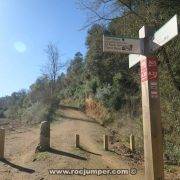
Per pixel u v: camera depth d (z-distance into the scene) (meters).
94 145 20.97
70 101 77.00
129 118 34.22
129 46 6.58
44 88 64.56
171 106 14.39
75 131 30.69
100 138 25.84
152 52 6.40
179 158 14.93
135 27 12.95
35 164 13.75
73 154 16.09
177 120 14.51
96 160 15.03
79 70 84.25
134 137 20.73
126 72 23.33
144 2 12.77
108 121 40.59
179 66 13.09
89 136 26.53
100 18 13.30
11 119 55.44
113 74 43.19
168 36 5.86
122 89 39.75
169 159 15.48
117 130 32.81
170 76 13.29
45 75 65.81
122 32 13.27
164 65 13.34
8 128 35.44
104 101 46.03
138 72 17.88
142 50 6.52
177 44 12.59
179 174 13.03
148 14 12.55
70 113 57.16
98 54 46.66
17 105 73.25
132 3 13.00
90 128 35.06
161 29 6.09
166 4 12.21
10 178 11.55
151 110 6.16
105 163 14.53
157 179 6.02
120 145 22.11
